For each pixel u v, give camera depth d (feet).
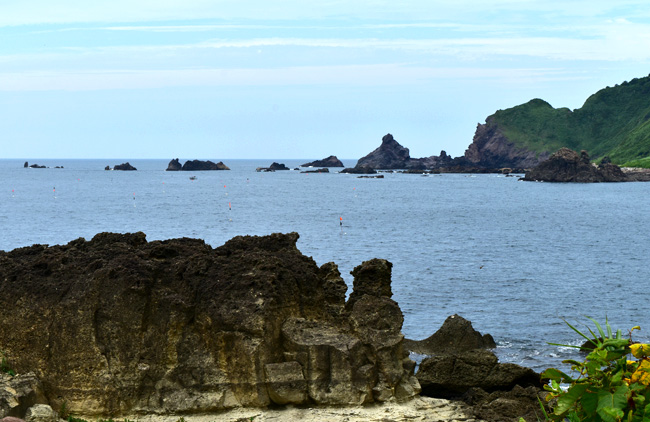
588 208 561.02
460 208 547.49
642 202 638.53
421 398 84.94
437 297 183.21
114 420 74.84
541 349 134.31
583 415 32.89
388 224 403.54
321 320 84.02
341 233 348.18
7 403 70.90
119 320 77.56
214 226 379.14
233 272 81.51
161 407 76.18
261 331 77.20
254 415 75.56
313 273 85.76
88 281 78.59
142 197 652.07
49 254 85.46
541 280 212.02
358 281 95.55
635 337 143.33
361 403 78.33
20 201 588.09
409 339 133.80
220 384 77.00
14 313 79.25
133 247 88.28
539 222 431.84
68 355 76.48
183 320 78.59
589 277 219.61
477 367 96.94
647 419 30.35
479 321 157.38
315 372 78.28
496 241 322.14
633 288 200.64
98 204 556.51
